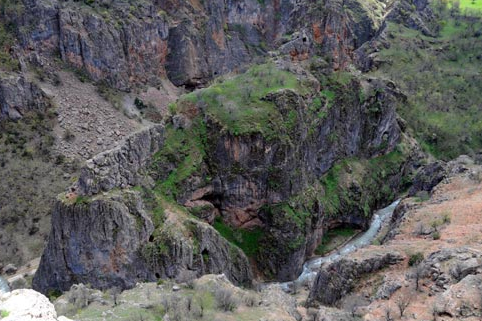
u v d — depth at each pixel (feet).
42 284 202.39
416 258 149.28
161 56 466.70
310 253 254.47
